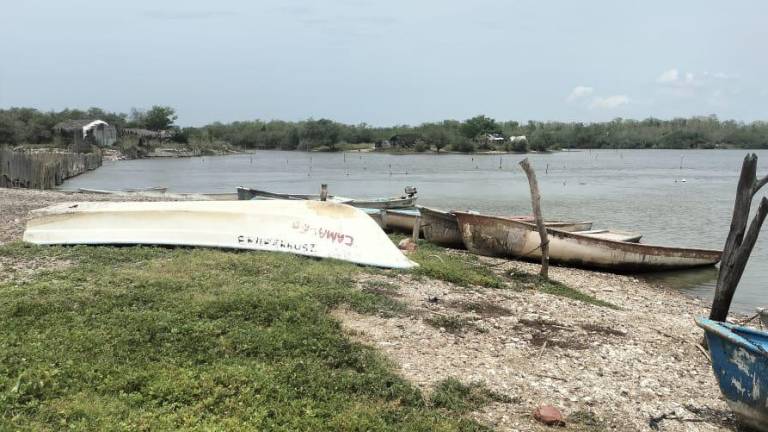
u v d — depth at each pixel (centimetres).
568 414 727
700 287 1767
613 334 1065
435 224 2045
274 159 10088
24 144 9275
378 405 696
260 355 795
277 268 1250
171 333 835
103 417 613
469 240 1897
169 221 1470
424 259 1548
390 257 1404
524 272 1582
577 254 1836
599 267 1870
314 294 1064
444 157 11000
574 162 9450
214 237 1444
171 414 629
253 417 636
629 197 4169
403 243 1834
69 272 1138
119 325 853
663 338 1081
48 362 718
